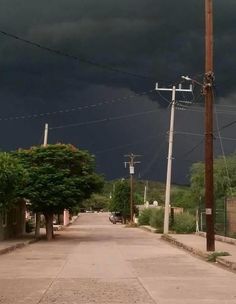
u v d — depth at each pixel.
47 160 41.19
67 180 40.59
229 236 33.22
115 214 95.81
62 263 22.17
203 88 26.62
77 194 40.53
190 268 20.19
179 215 50.06
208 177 26.08
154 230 54.59
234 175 58.34
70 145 42.44
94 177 41.97
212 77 26.17
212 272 18.81
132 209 88.75
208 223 25.72
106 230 61.12
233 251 25.41
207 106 26.23
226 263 21.05
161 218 59.31
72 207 41.16
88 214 152.00
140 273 18.41
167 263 22.19
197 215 45.88
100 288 14.72
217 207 36.47
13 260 23.72
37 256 25.80
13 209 41.88
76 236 46.41
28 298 13.04
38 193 39.91
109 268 20.06
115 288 14.70
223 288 14.80
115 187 98.31
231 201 33.09
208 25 26.31
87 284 15.56
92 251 29.03
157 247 32.38
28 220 56.41
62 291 14.18
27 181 38.69
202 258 24.61
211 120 26.27
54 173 40.62
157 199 139.25
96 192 42.84
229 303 12.30
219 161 58.66
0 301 12.61
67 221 78.19
